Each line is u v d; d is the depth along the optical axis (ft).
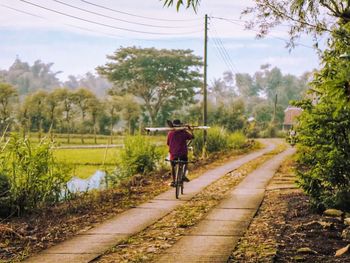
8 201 37.22
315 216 35.35
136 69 273.54
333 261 25.11
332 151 35.91
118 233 31.40
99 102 266.36
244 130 196.65
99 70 284.00
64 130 258.57
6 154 40.01
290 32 36.06
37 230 32.27
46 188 41.47
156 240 29.63
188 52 282.15
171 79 275.80
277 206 40.04
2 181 38.06
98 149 152.76
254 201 43.04
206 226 33.09
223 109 203.00
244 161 88.02
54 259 25.61
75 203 41.29
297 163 73.67
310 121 36.45
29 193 39.11
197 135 105.50
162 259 25.55
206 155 98.22
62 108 255.09
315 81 35.50
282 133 259.39
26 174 39.47
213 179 60.03
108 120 269.03
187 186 53.57
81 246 28.25
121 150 66.18
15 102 261.44
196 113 205.05
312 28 35.60
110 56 282.36
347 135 36.32
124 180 58.03
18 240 29.58
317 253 26.63
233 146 123.44
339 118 35.58
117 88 288.92
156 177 61.00
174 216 36.83
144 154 65.16
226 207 40.19
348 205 36.27
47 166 41.14
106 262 25.22
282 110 340.59
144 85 280.10
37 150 40.83
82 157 113.60
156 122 277.44
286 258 25.89
